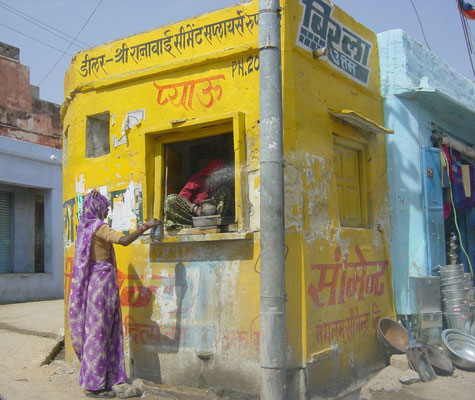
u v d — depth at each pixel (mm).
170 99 5074
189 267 4840
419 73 6676
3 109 13758
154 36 5238
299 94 4633
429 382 5094
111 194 5402
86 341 4531
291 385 4246
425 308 5965
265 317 3836
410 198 6312
